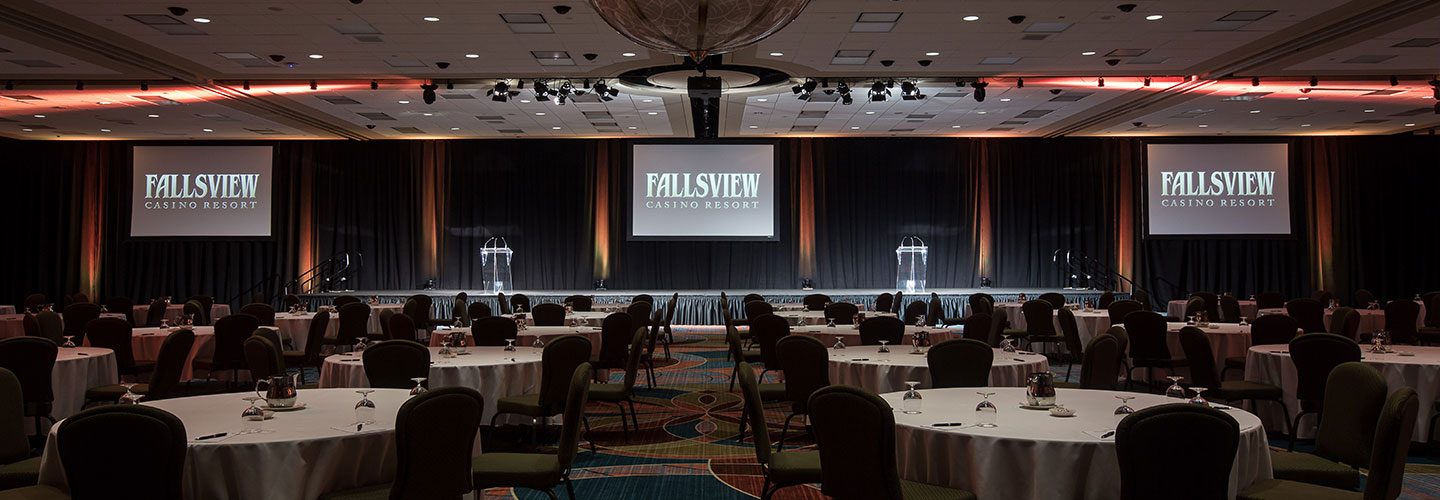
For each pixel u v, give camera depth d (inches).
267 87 506.3
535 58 434.9
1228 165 708.0
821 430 145.6
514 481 170.7
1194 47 417.1
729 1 163.5
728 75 468.4
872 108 589.9
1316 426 272.8
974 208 734.5
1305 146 731.4
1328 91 526.6
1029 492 147.7
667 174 716.0
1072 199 737.6
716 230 713.6
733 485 225.1
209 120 628.4
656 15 165.8
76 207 737.0
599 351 379.6
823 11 353.1
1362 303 577.3
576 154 740.0
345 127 667.4
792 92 523.2
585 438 280.2
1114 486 145.4
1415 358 261.3
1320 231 730.2
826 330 378.0
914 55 432.5
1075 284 731.4
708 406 339.3
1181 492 130.1
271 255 737.6
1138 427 130.7
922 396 194.7
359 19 363.6
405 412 142.1
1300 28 382.6
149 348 363.3
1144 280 734.5
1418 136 726.5
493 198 738.8
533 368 273.6
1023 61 447.5
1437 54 427.8
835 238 733.3
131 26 374.0
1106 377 243.9
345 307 427.5
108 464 132.0
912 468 161.9
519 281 735.7
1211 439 128.7
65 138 733.9
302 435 155.6
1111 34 393.1
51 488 155.4
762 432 170.9
